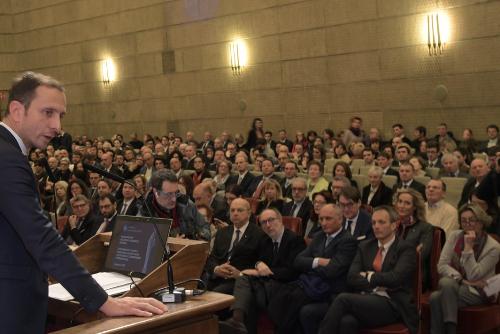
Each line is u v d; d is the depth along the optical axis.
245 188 9.42
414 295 4.50
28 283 1.82
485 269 4.66
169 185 4.42
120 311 1.96
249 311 4.85
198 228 4.75
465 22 11.52
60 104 1.94
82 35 19.27
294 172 8.55
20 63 21.33
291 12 14.13
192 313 2.07
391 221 4.57
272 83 14.70
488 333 4.85
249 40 15.04
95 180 9.82
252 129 14.06
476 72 11.49
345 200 5.52
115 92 18.56
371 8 12.77
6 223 1.81
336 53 13.45
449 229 6.14
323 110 13.82
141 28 17.53
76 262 1.88
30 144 1.94
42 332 1.87
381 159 9.30
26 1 20.78
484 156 9.48
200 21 16.05
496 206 6.00
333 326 4.38
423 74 12.16
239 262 5.27
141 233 2.75
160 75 17.23
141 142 16.70
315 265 4.83
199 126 16.50
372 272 4.50
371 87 12.95
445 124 11.63
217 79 15.87
